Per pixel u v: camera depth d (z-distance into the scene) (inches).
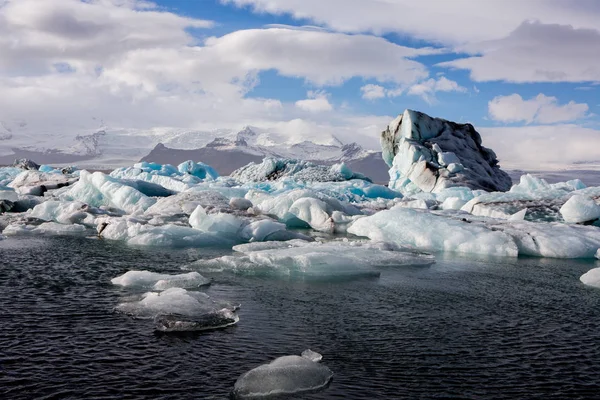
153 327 280.1
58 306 319.6
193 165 1946.4
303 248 516.4
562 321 322.7
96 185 999.6
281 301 351.3
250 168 2153.1
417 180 1733.5
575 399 207.5
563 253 593.0
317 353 243.4
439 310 342.0
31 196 1067.9
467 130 2053.4
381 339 276.1
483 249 610.2
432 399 203.5
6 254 513.7
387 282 423.5
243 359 238.5
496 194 957.8
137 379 212.5
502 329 302.5
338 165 1963.6
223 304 325.4
